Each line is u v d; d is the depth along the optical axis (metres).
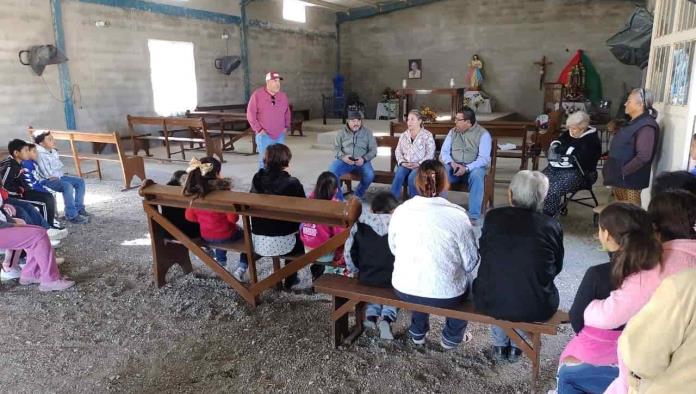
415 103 14.58
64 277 3.54
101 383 2.41
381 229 2.53
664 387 1.11
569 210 5.15
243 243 3.27
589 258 3.85
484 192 5.01
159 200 3.25
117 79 9.52
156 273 3.40
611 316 1.61
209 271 3.70
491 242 2.19
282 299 3.23
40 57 8.02
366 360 2.55
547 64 13.05
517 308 2.13
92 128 9.17
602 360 1.74
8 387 2.38
